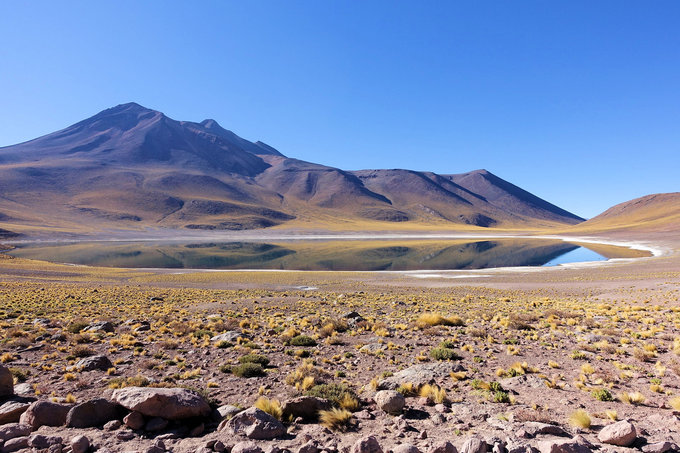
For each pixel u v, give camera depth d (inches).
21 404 310.3
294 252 4815.5
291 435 282.5
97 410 292.2
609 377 440.8
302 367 492.4
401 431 290.5
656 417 315.9
